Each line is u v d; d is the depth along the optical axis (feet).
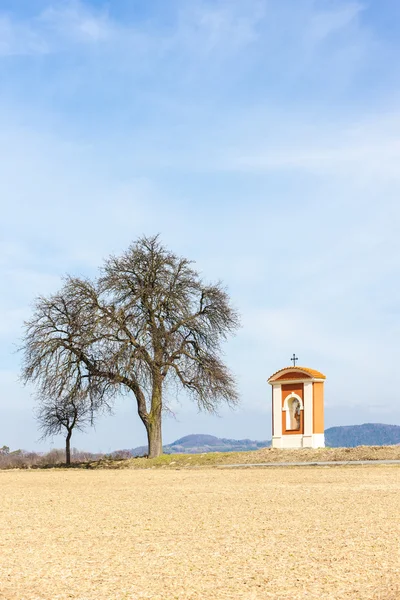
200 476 112.98
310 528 55.06
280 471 117.80
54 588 37.93
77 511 68.80
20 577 40.37
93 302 160.86
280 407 163.43
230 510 66.64
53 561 44.47
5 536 54.19
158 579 39.47
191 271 165.99
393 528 54.29
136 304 161.27
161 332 159.43
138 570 41.65
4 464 185.57
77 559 44.96
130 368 154.40
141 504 73.41
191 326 163.53
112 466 159.33
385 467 118.01
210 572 40.83
